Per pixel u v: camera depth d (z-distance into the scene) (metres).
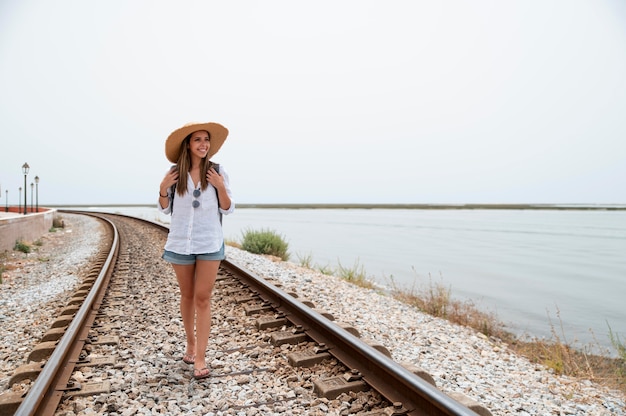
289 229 53.47
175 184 3.58
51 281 9.58
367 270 17.70
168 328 5.15
